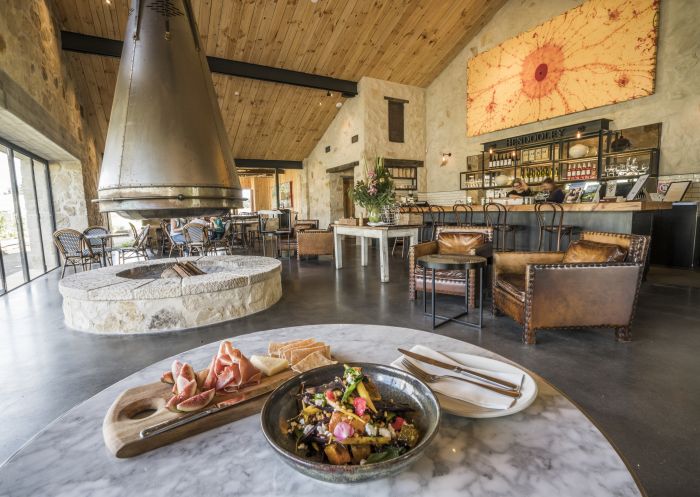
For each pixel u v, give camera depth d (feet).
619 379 6.91
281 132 36.17
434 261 9.79
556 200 18.72
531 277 8.39
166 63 9.73
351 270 19.27
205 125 10.20
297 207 49.73
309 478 1.89
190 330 10.25
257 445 2.16
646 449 4.98
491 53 27.20
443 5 25.26
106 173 9.78
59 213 22.67
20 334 10.14
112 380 7.44
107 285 10.51
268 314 11.59
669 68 18.52
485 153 28.40
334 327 4.08
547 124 24.26
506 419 2.33
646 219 15.12
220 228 27.40
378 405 2.23
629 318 8.54
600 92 20.99
